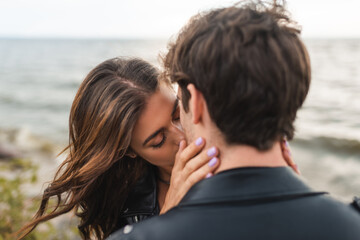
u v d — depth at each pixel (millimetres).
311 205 810
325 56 50156
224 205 802
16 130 16094
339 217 804
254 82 807
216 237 772
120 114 1436
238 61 809
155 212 1682
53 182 1762
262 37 822
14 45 136250
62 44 139125
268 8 922
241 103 825
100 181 1723
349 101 20000
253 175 825
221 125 863
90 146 1559
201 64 856
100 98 1483
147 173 1710
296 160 10680
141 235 832
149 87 1472
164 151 1509
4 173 6176
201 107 909
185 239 784
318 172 9672
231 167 862
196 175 905
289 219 780
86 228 1937
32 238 3178
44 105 23609
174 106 1490
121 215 1782
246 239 763
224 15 885
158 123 1463
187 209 828
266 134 840
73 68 51594
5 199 3223
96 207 1802
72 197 1708
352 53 54219
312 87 25266
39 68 51688
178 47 951
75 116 1606
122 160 1686
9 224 3131
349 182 8875
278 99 823
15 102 24656
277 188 814
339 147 11680
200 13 987
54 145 13672
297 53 853
